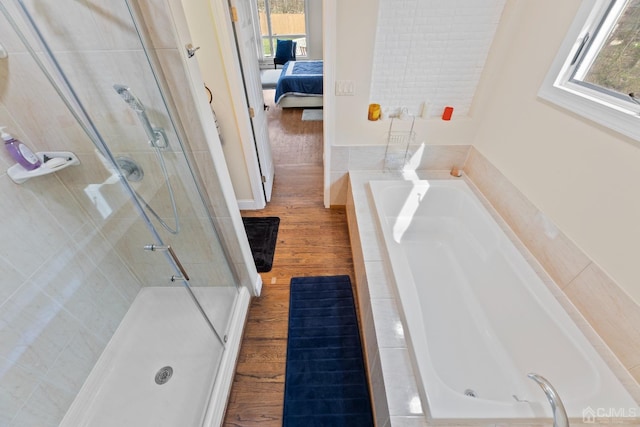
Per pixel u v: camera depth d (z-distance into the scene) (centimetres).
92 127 116
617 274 114
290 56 653
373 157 232
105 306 152
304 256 228
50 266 125
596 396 105
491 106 196
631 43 113
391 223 221
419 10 176
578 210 131
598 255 122
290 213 272
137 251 158
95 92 109
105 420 134
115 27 96
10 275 111
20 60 100
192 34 183
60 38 97
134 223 146
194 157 128
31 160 113
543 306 133
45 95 107
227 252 165
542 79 150
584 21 126
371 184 214
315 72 516
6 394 108
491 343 154
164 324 165
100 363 148
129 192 134
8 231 110
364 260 161
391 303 137
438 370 142
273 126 461
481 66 195
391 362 114
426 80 202
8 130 108
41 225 121
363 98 206
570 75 137
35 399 117
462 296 179
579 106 128
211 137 126
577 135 130
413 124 215
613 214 115
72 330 134
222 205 146
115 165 126
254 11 619
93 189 133
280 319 183
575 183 132
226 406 141
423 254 208
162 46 101
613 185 115
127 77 107
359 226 183
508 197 179
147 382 145
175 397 140
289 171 339
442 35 184
